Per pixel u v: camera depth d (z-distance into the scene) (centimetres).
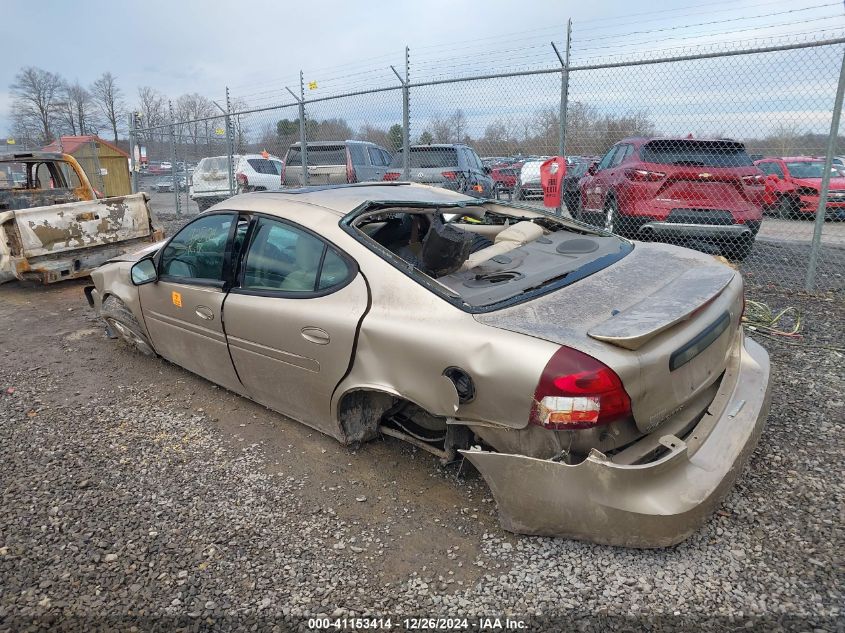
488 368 231
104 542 262
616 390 213
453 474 305
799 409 358
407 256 378
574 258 325
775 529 253
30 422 383
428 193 387
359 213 317
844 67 548
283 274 322
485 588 228
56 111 7031
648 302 251
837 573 227
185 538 264
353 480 305
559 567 235
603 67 657
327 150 1173
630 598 219
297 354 310
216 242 364
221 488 302
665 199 693
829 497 272
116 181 2036
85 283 804
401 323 263
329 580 236
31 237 691
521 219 415
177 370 464
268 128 1162
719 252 740
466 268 331
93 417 388
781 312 531
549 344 224
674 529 215
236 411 388
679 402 241
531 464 225
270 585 235
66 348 530
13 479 315
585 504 218
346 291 288
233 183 1159
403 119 823
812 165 1129
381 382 273
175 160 1396
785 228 901
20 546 260
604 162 831
